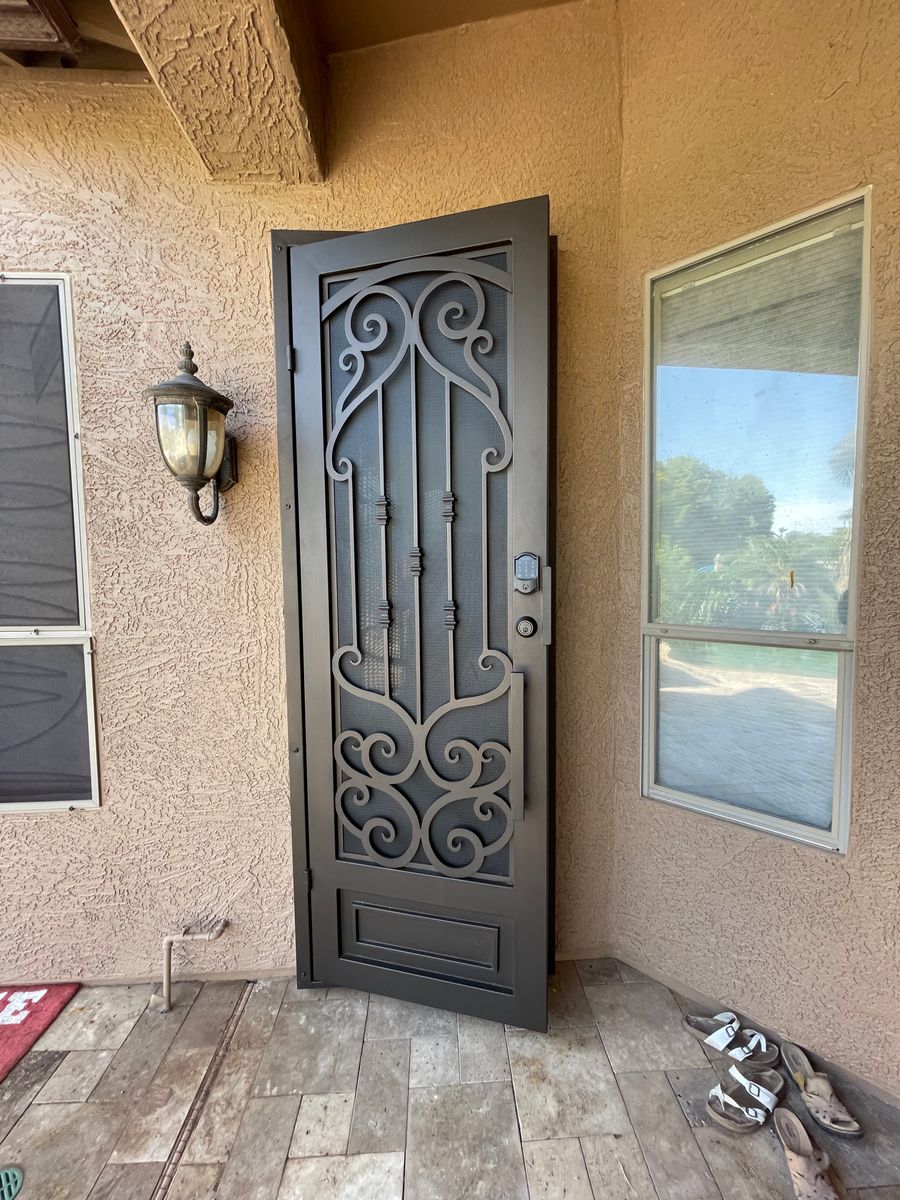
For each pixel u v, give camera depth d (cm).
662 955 164
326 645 159
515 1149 119
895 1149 117
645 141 152
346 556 158
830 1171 113
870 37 116
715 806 153
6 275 155
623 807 170
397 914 160
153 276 158
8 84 151
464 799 154
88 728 165
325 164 156
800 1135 118
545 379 140
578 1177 114
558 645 166
